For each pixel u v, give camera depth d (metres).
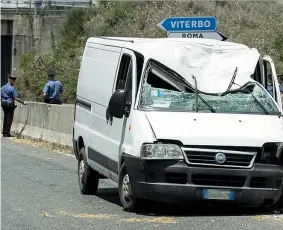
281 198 11.93
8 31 70.50
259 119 11.62
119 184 12.18
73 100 37.97
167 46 12.23
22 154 22.20
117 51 13.25
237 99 11.96
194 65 12.10
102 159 13.29
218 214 11.87
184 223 10.97
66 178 16.92
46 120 25.95
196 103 11.78
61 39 51.66
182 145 11.06
